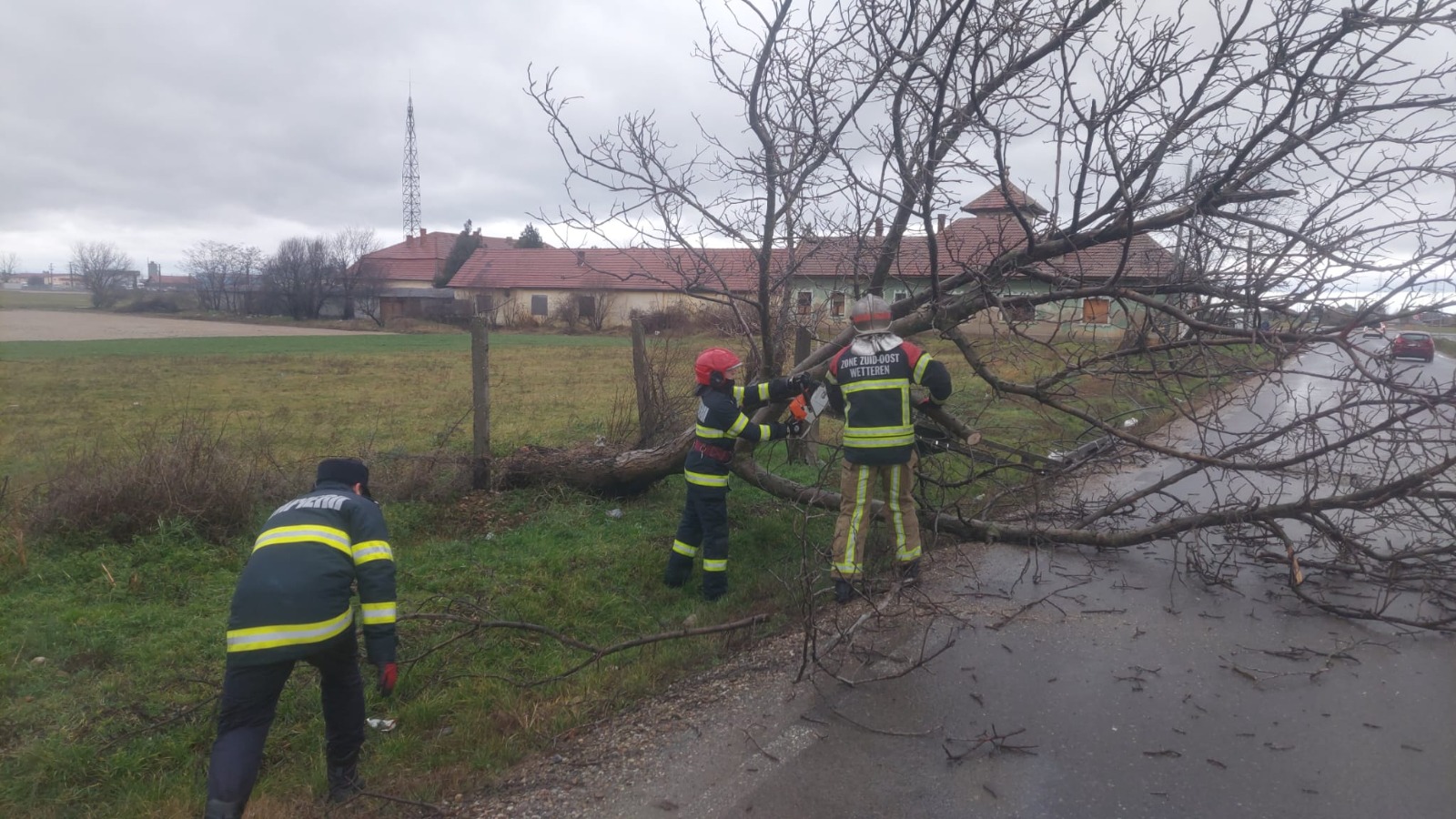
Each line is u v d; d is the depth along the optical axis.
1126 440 5.96
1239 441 6.20
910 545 5.55
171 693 4.46
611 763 3.88
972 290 6.14
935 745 3.91
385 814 3.60
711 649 5.03
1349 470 7.17
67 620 5.12
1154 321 5.70
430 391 16.53
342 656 3.61
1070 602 5.65
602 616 5.52
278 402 14.94
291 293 54.66
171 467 6.68
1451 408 4.99
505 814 3.55
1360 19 4.63
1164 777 3.62
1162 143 5.35
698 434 5.84
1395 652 4.85
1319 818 3.33
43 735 4.08
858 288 6.62
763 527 6.98
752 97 5.48
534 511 7.35
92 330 40.72
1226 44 5.05
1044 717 4.14
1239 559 6.45
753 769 3.76
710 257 6.84
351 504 3.61
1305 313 5.42
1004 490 7.19
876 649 4.96
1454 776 3.61
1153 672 4.61
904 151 5.38
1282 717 4.12
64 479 6.66
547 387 17.16
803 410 6.03
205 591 5.67
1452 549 5.39
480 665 4.88
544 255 50.69
